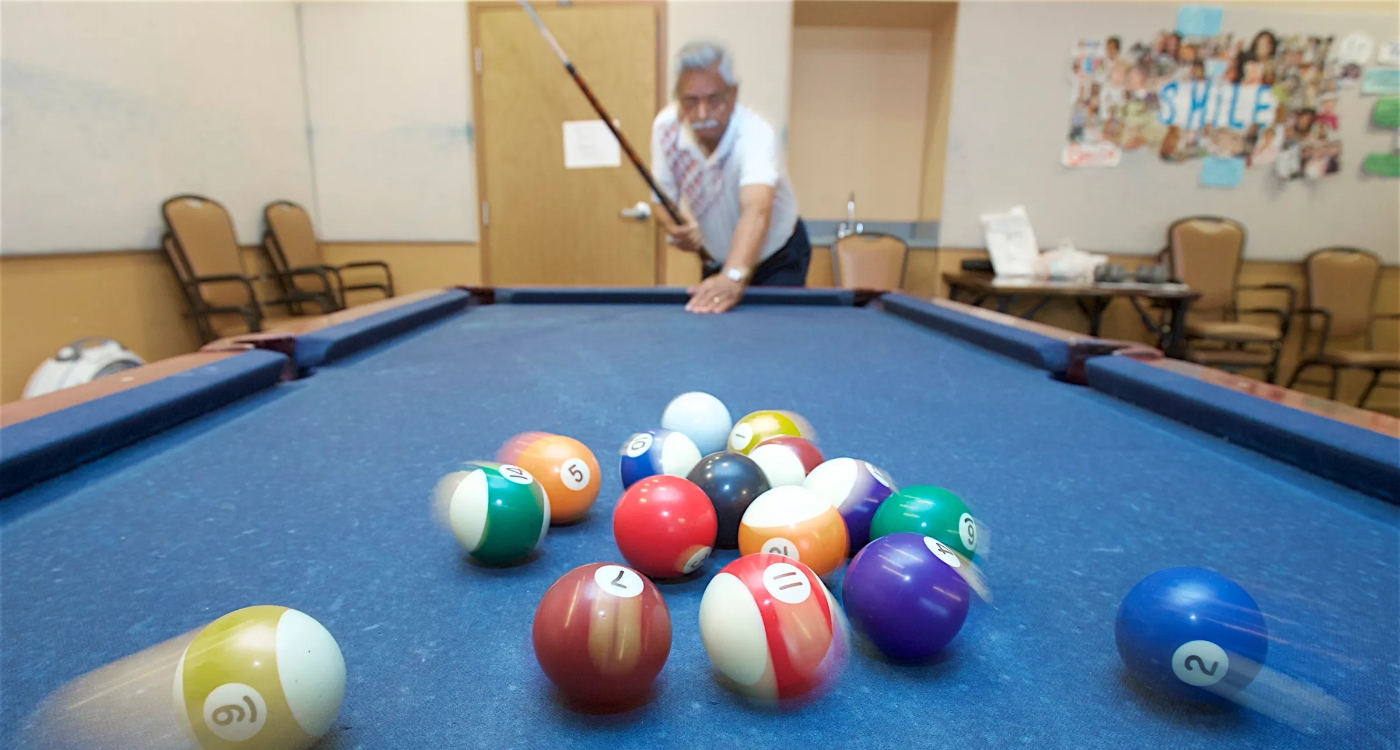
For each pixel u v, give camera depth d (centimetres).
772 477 76
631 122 404
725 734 43
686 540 60
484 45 402
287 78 400
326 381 131
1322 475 86
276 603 57
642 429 104
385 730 43
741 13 389
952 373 141
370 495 79
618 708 45
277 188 394
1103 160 413
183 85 328
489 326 191
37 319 261
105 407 91
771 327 193
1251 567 64
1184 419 107
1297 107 405
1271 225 419
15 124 251
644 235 418
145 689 45
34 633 52
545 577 62
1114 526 73
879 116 453
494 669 49
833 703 46
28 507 74
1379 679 48
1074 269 390
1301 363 391
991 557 66
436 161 416
